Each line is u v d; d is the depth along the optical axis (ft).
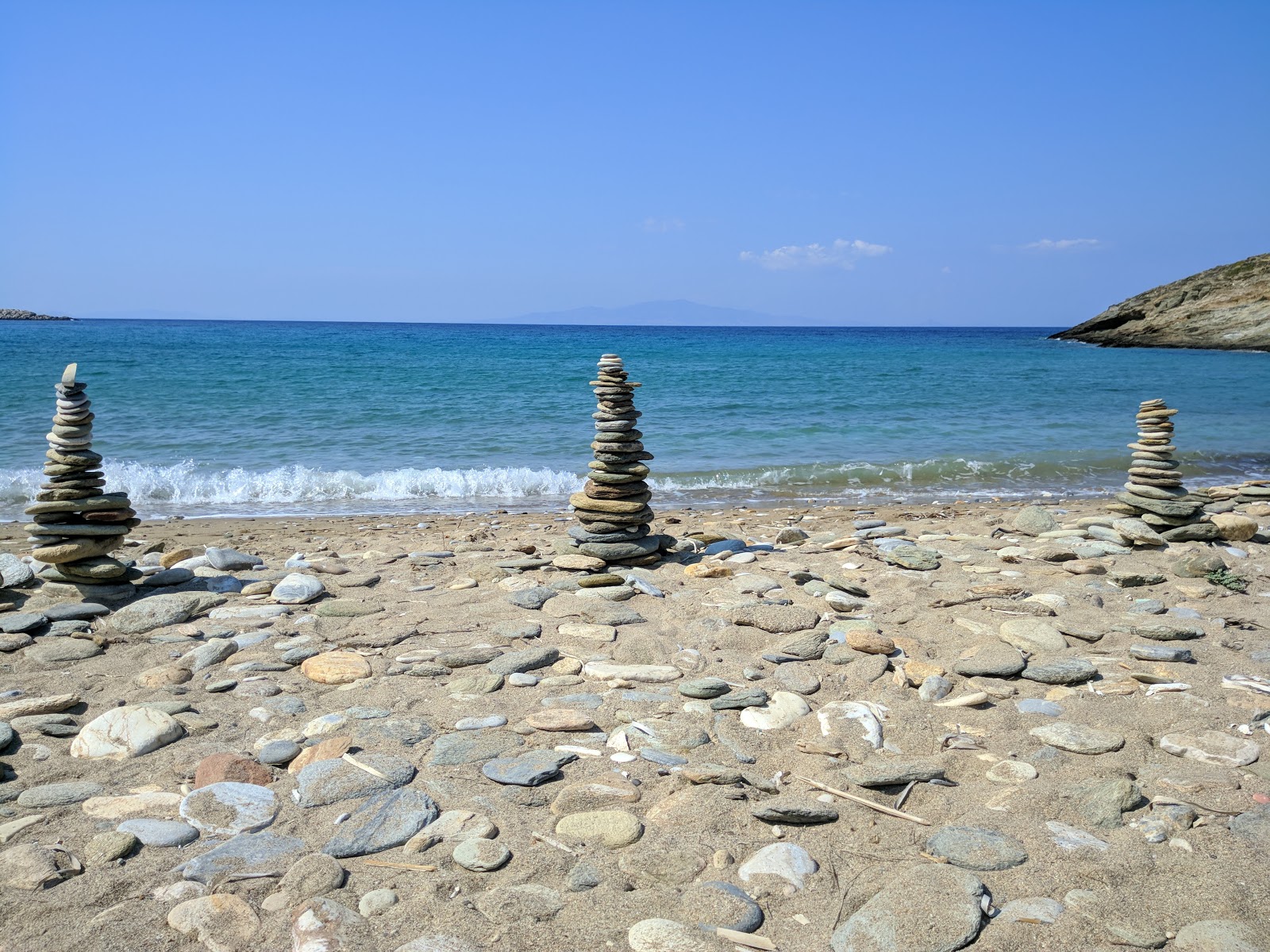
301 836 11.09
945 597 20.35
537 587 21.17
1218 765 12.73
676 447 55.77
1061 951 9.09
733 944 9.14
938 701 15.08
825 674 16.22
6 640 17.48
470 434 56.95
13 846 10.66
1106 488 45.80
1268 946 8.96
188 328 281.74
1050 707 14.79
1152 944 9.12
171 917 9.40
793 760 13.15
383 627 18.93
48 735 13.80
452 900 9.84
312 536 30.81
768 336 336.90
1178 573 22.36
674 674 16.28
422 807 11.59
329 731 13.87
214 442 52.85
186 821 11.32
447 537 29.91
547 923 9.45
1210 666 16.46
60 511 20.27
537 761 12.76
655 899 9.89
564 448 52.60
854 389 91.56
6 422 56.24
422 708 14.94
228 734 13.94
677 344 207.31
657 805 11.80
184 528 32.40
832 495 42.86
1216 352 175.63
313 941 9.06
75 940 9.07
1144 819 11.33
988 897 9.78
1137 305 207.00
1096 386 98.07
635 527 24.00
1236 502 33.19
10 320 460.55
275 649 17.69
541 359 120.67
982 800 11.96
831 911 9.73
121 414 61.26
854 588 20.93
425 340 198.49
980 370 121.08
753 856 10.71
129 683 15.93
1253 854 10.50
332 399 70.85
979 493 44.06
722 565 22.88
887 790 12.34
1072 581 21.98
